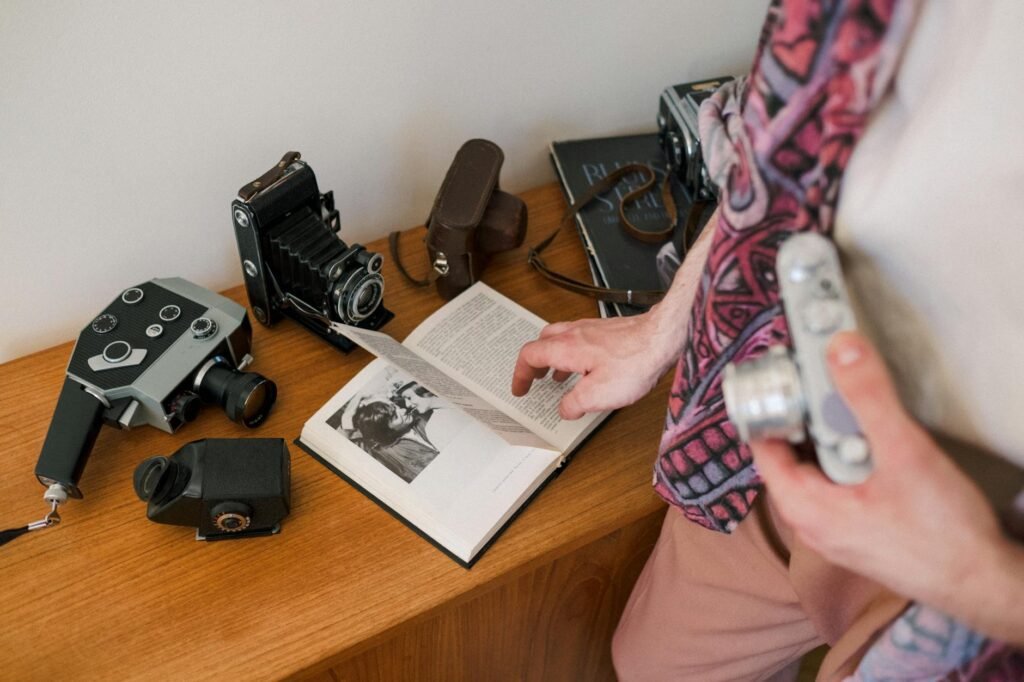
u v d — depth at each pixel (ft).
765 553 2.71
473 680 3.67
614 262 3.68
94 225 3.24
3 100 2.77
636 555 3.62
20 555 2.87
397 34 3.32
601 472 3.16
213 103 3.16
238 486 2.79
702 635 3.06
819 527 1.76
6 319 3.34
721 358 2.23
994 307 1.72
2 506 2.98
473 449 3.12
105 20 2.77
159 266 3.52
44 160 2.97
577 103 4.01
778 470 1.80
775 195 1.89
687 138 3.64
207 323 3.08
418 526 2.97
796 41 1.67
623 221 3.74
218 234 3.56
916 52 1.65
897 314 1.88
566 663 4.04
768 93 1.77
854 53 1.63
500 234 3.54
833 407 1.69
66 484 2.83
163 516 2.83
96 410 2.94
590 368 2.87
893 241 1.78
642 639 3.37
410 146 3.73
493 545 2.97
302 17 3.09
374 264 3.30
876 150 1.76
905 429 1.61
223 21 2.96
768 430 1.76
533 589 3.35
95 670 2.66
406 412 3.20
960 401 1.85
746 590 2.83
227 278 3.74
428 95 3.59
